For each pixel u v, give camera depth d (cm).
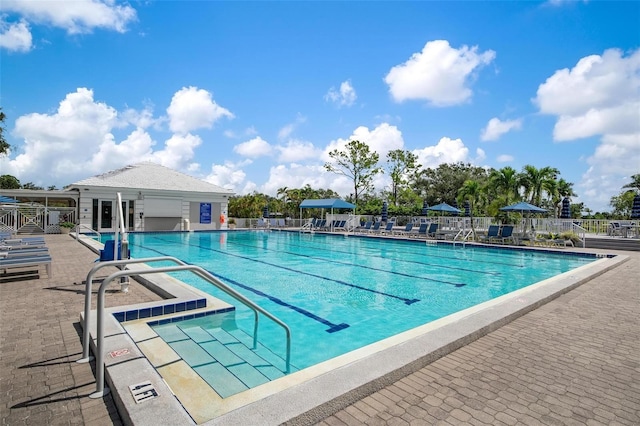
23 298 537
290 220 3206
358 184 3784
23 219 2041
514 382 286
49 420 221
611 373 305
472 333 380
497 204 2148
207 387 283
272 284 863
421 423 226
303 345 466
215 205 2752
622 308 524
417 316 612
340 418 232
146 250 1535
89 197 2166
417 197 3819
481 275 1014
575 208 3653
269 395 243
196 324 488
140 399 228
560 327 433
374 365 291
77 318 438
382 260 1290
